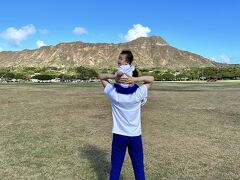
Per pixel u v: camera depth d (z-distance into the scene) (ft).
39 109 61.52
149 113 55.72
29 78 372.99
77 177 22.61
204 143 32.89
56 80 376.07
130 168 24.52
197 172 23.93
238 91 127.85
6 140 33.65
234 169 24.73
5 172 23.53
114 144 16.97
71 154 28.37
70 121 46.57
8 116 51.65
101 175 23.06
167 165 25.48
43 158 27.12
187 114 54.80
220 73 449.06
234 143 33.01
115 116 16.85
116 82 16.93
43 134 36.91
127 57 16.62
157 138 35.01
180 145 31.94
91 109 61.52
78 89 141.18
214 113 56.54
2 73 395.34
